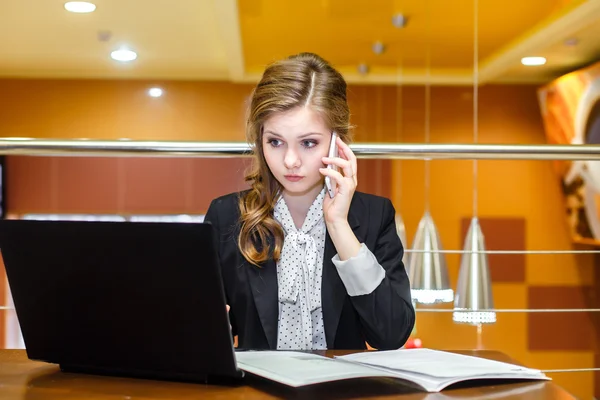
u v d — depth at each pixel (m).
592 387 4.75
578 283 4.91
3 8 4.26
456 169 5.27
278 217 1.26
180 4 4.10
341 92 1.16
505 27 4.30
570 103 4.64
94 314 0.90
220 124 5.79
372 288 1.12
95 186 5.80
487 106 5.14
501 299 5.12
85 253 0.88
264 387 0.85
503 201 5.21
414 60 5.24
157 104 5.80
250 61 5.48
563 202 5.05
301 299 1.21
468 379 0.84
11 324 5.24
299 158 1.10
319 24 4.37
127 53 5.38
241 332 1.24
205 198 5.77
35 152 1.44
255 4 3.92
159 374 0.89
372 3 3.87
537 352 4.82
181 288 0.84
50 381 0.89
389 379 0.88
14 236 0.91
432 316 4.52
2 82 5.77
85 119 5.79
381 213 1.30
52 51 5.36
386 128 5.40
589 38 4.25
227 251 1.26
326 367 0.84
